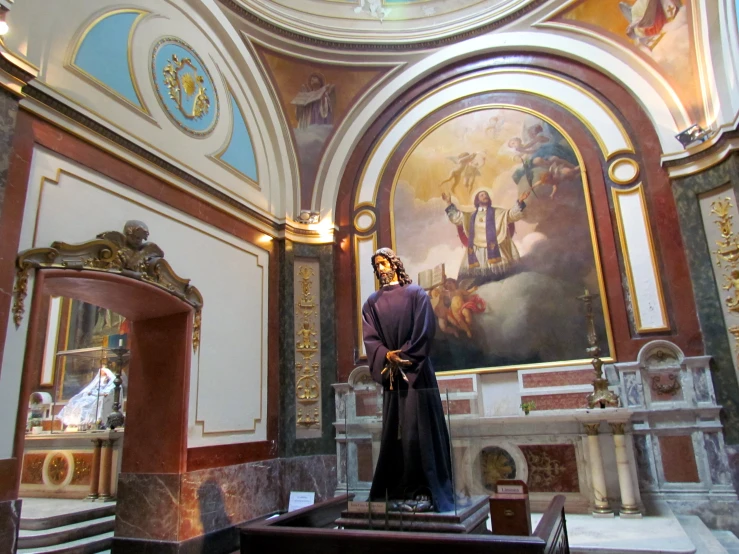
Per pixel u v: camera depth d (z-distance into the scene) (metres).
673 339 6.68
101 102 5.76
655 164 7.26
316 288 8.58
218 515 6.35
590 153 7.66
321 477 7.75
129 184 5.95
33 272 4.79
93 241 5.29
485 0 8.71
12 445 4.40
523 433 6.83
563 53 8.15
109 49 6.00
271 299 8.18
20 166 4.79
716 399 6.32
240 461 6.94
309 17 8.73
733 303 6.40
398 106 9.16
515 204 7.90
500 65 8.64
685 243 6.82
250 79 8.50
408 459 3.73
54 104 5.16
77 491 7.59
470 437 4.15
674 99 7.28
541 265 7.52
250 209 7.89
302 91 9.01
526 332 7.38
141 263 5.80
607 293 7.11
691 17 7.12
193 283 6.68
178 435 6.08
